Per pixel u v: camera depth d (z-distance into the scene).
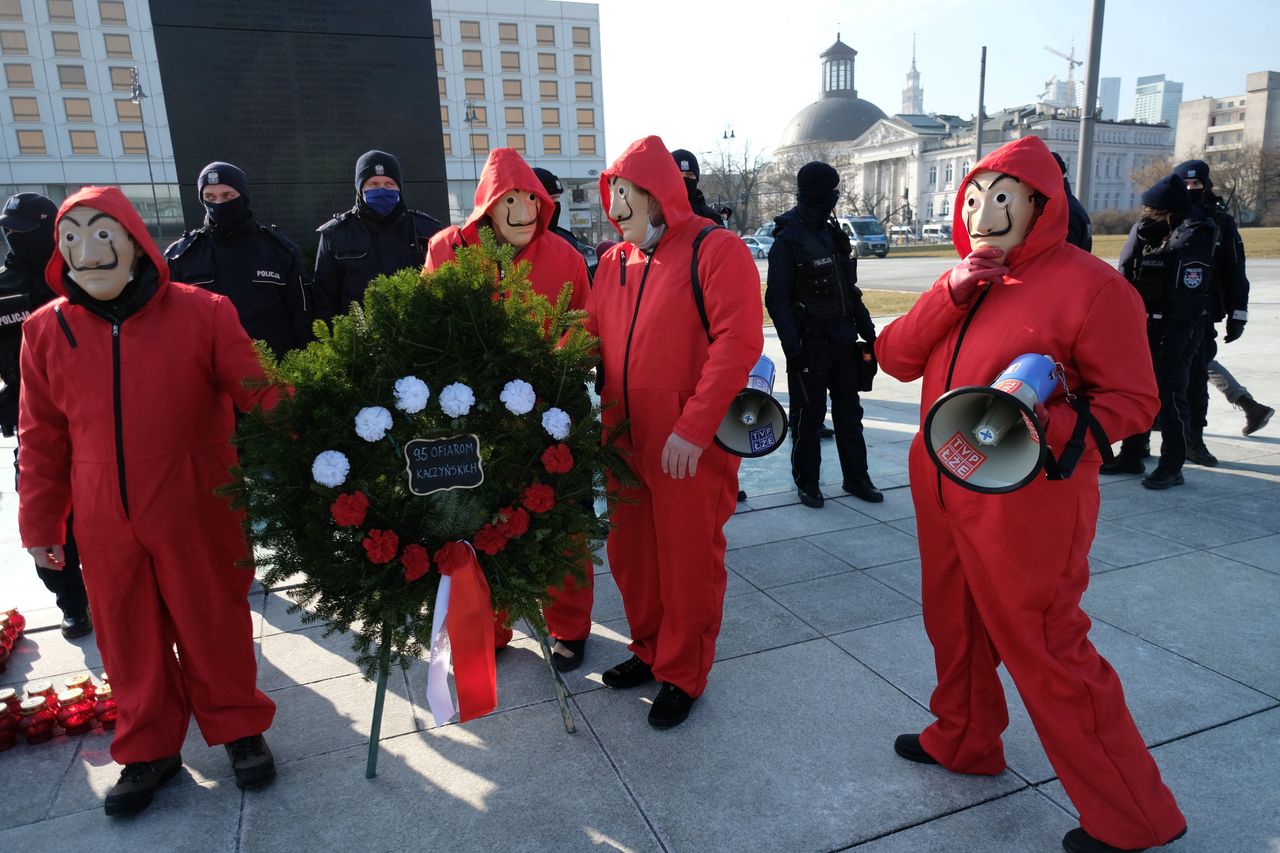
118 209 2.23
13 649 3.47
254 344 2.29
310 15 5.69
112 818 2.39
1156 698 2.76
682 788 2.43
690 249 2.61
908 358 2.24
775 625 3.43
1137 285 4.91
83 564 2.33
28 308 3.54
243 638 2.51
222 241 4.21
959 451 1.86
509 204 3.01
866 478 5.00
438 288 2.37
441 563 2.32
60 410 2.35
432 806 2.39
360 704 2.97
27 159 60.12
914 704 2.83
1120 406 1.82
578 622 3.17
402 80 6.01
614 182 2.68
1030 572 1.95
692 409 2.44
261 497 2.22
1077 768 1.99
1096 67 10.02
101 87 60.94
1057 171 1.95
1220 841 2.12
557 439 2.43
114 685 2.40
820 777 2.45
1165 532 4.24
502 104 70.69
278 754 2.68
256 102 5.68
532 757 2.61
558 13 70.69
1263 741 2.52
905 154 108.06
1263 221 69.25
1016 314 1.94
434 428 2.33
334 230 4.46
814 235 4.64
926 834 2.19
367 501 2.23
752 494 5.19
